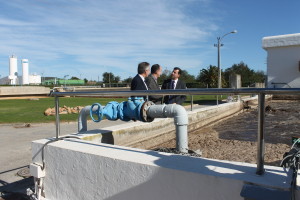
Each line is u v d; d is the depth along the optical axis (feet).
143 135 19.22
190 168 7.66
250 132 25.57
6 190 14.98
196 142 21.67
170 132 23.40
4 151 23.49
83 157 9.99
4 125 37.35
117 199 9.13
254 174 7.04
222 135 24.59
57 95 11.99
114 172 9.08
